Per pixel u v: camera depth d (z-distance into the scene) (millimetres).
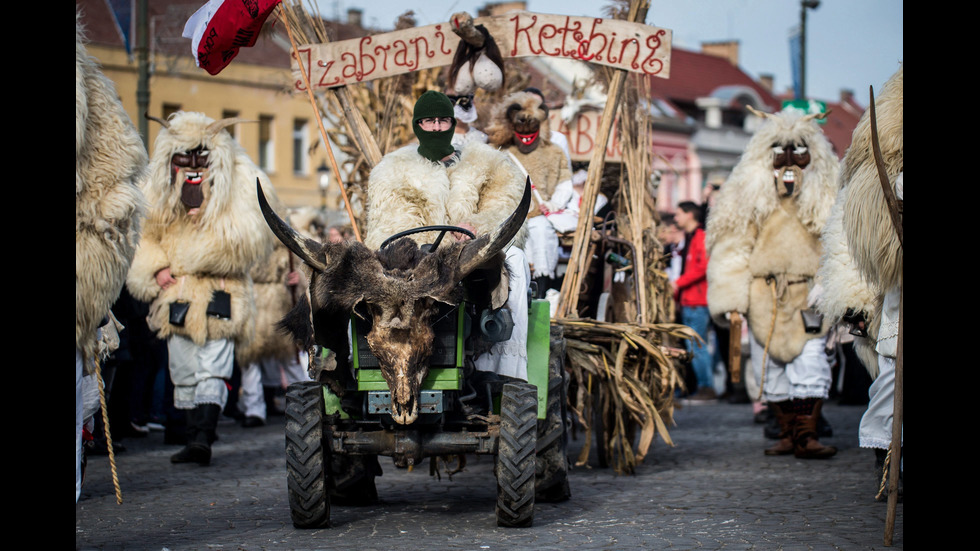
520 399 5551
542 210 8258
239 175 8617
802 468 8117
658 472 7918
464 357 5559
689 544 5195
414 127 6535
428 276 5133
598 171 8023
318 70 8273
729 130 50531
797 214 8859
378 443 5520
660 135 47312
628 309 8453
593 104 9812
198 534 5539
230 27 6297
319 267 5199
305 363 12352
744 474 7805
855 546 5141
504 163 6473
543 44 8211
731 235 9000
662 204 47438
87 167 5266
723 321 9297
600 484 7309
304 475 5512
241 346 8711
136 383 10555
